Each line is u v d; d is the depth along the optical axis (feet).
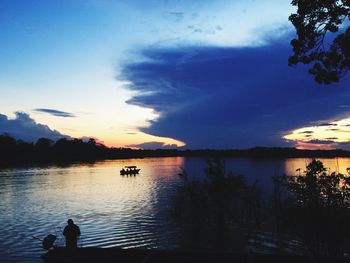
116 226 159.33
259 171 526.57
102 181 424.87
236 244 119.85
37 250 119.85
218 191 148.15
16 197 280.31
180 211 172.14
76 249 71.15
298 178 85.05
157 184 376.89
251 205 153.69
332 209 78.43
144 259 65.51
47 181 425.69
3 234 147.74
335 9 48.75
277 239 123.54
